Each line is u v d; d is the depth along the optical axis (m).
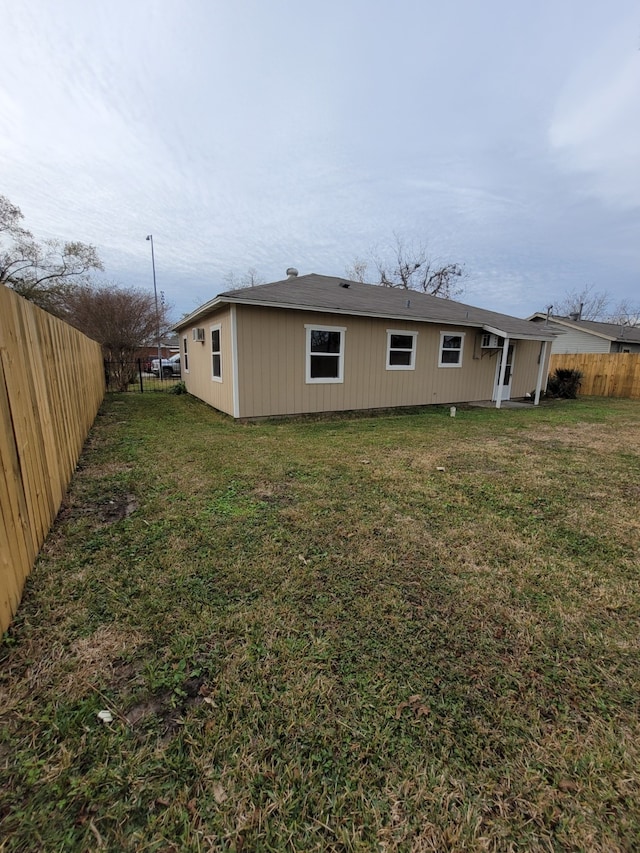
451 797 1.21
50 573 2.34
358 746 1.36
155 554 2.59
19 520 2.15
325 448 5.65
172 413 8.90
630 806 1.20
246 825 1.13
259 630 1.91
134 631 1.88
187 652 1.76
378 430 7.23
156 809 1.16
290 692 1.57
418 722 1.46
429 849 1.09
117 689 1.57
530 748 1.37
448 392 11.17
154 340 19.48
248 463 4.77
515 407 11.11
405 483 4.12
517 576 2.45
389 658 1.76
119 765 1.28
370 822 1.15
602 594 2.29
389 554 2.66
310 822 1.14
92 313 16.34
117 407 9.85
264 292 8.19
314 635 1.89
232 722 1.44
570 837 1.12
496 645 1.86
